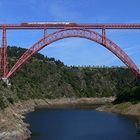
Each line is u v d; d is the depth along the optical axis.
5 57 128.75
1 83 123.56
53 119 131.62
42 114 153.00
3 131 78.31
